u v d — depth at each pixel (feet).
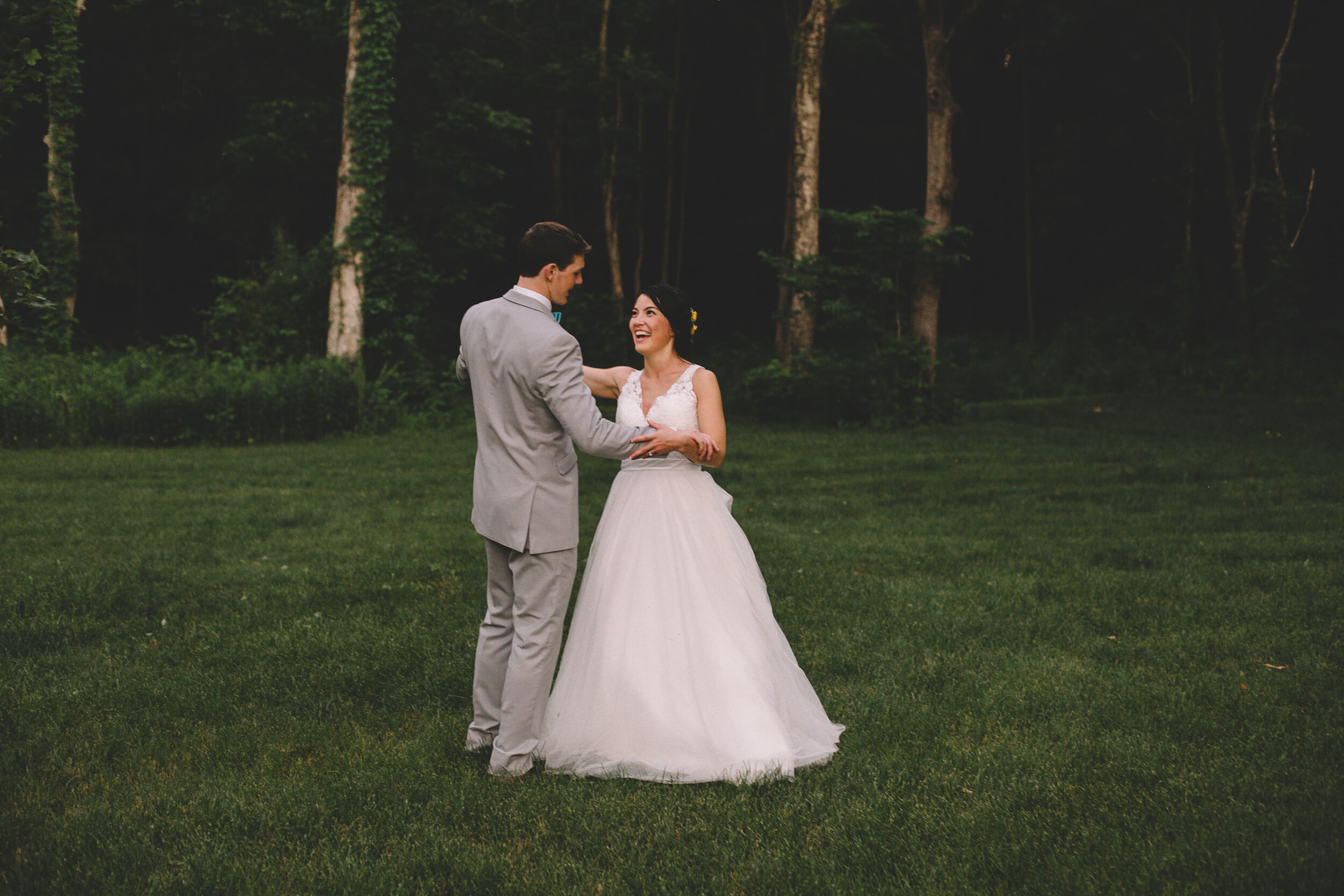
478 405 10.57
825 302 57.21
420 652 14.58
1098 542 23.88
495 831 9.25
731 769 10.33
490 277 113.39
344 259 59.06
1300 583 19.08
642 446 10.37
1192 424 56.95
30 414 43.96
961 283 121.39
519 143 86.43
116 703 12.34
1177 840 9.00
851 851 8.86
